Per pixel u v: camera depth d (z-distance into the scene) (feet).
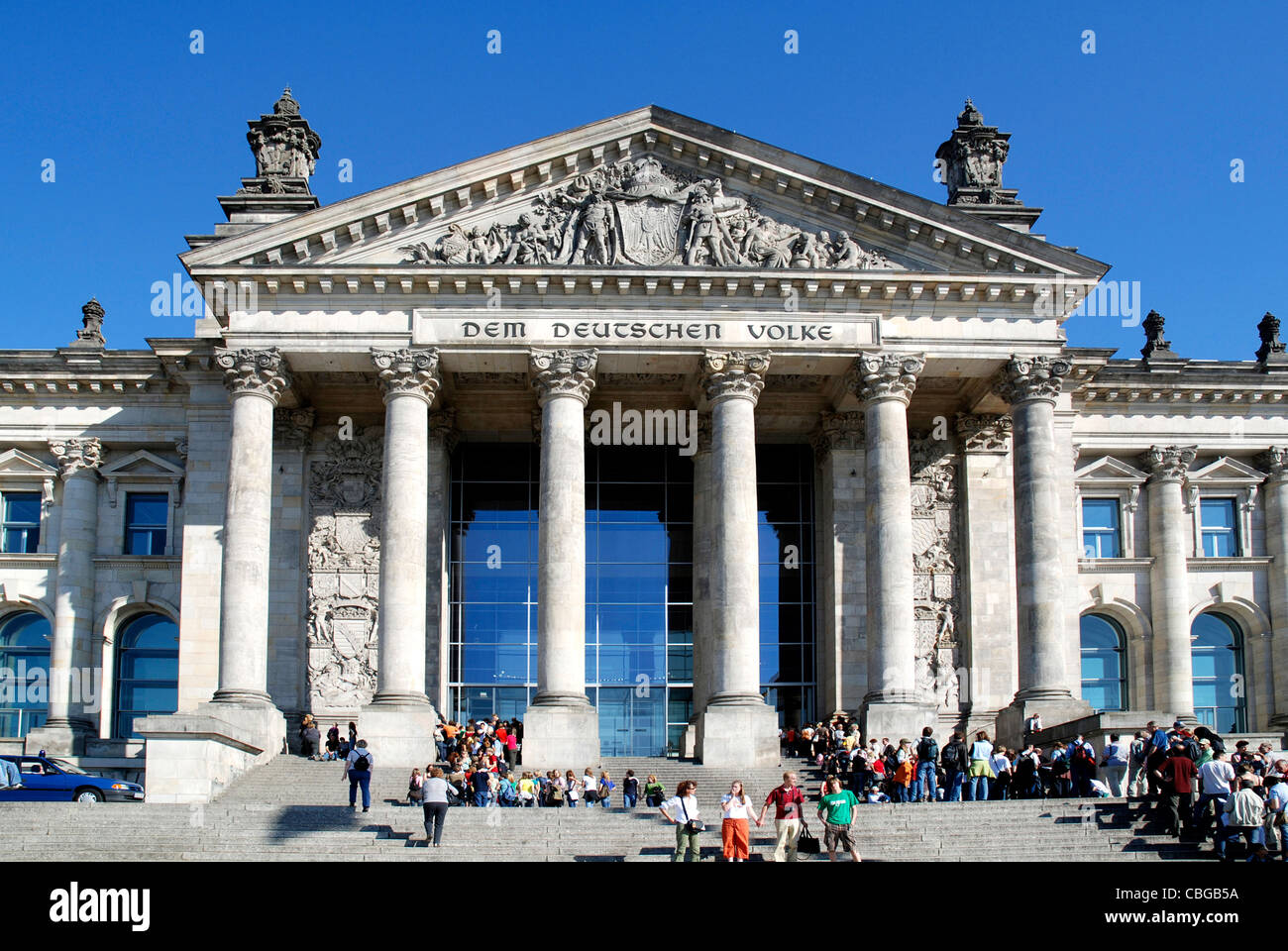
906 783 162.20
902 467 197.26
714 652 192.54
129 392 232.53
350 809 151.02
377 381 209.97
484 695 223.10
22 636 233.55
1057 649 194.08
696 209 202.08
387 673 189.26
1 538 234.17
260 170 221.05
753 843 136.15
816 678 222.69
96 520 231.50
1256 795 121.08
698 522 220.23
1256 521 240.94
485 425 224.74
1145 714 169.37
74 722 222.69
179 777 163.94
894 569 194.29
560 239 201.46
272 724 190.60
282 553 212.23
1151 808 142.41
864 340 200.23
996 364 203.21
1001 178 223.71
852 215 204.23
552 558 192.03
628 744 223.51
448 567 222.89
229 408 217.36
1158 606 235.20
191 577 211.20
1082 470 238.27
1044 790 165.27
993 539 217.77
